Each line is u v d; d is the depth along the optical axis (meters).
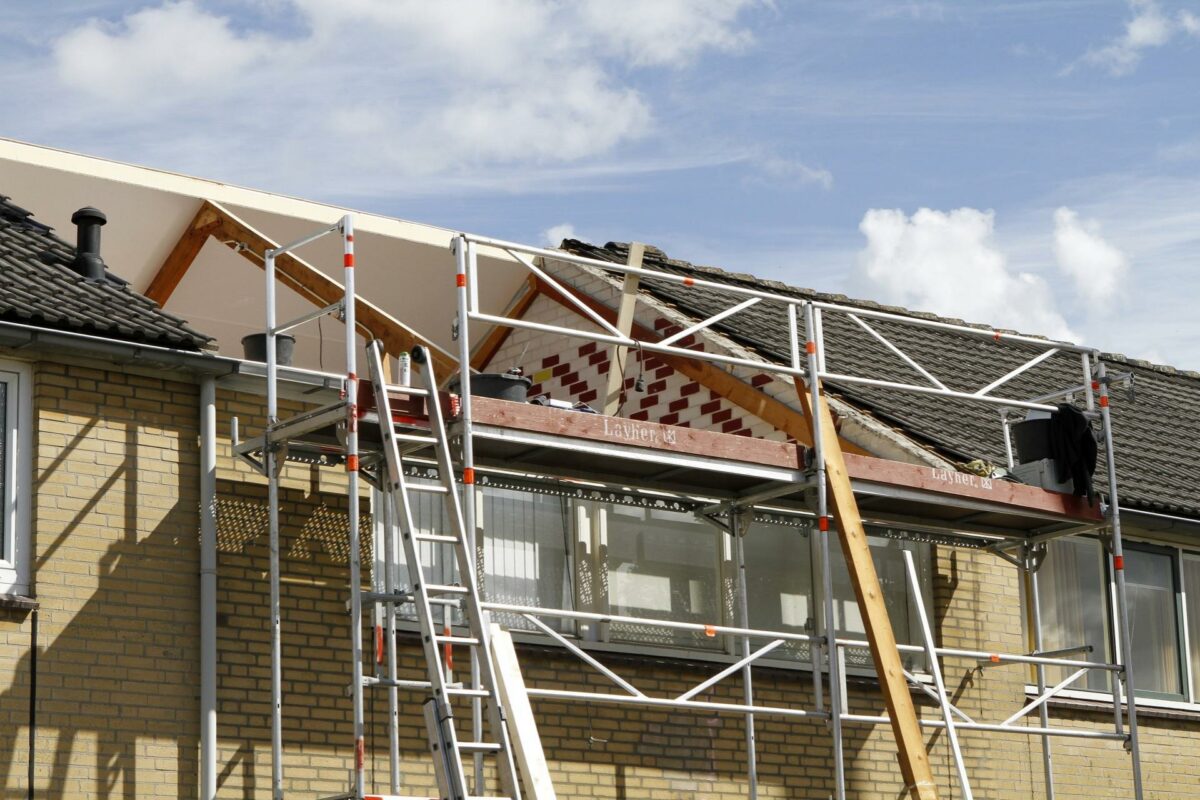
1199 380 27.86
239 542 14.96
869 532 17.86
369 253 19.95
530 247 15.05
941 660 18.52
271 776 14.61
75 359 14.43
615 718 16.48
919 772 15.04
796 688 17.67
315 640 15.09
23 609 13.76
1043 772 18.81
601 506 17.19
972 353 24.16
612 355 20.23
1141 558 20.42
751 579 17.98
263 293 19.80
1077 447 17.86
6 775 13.43
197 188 18.70
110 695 14.02
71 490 14.23
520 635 16.27
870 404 19.52
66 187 18.06
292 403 15.60
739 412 19.38
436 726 13.02
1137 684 19.94
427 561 15.97
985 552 19.06
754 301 16.09
